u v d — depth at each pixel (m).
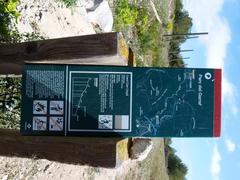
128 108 1.20
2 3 1.83
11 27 1.90
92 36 1.22
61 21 2.59
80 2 2.83
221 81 1.21
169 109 1.20
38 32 2.23
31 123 1.21
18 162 2.10
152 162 5.25
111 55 1.21
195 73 1.21
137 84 1.20
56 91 1.20
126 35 3.92
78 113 1.20
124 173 4.00
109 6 3.34
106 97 1.20
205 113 1.20
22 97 1.21
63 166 2.61
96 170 3.13
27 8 2.21
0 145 1.34
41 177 2.35
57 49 1.25
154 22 4.86
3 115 1.74
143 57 4.48
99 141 1.21
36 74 1.21
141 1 4.38
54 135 1.21
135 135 1.20
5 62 1.30
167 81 1.20
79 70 1.20
